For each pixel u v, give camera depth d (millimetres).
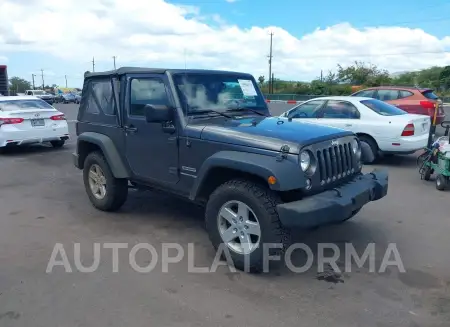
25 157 10766
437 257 4559
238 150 4145
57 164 9844
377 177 4676
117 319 3375
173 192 4961
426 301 3656
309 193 4008
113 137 5605
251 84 5566
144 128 5094
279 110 26875
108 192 5801
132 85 5262
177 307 3553
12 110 11141
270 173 3754
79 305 3582
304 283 3980
